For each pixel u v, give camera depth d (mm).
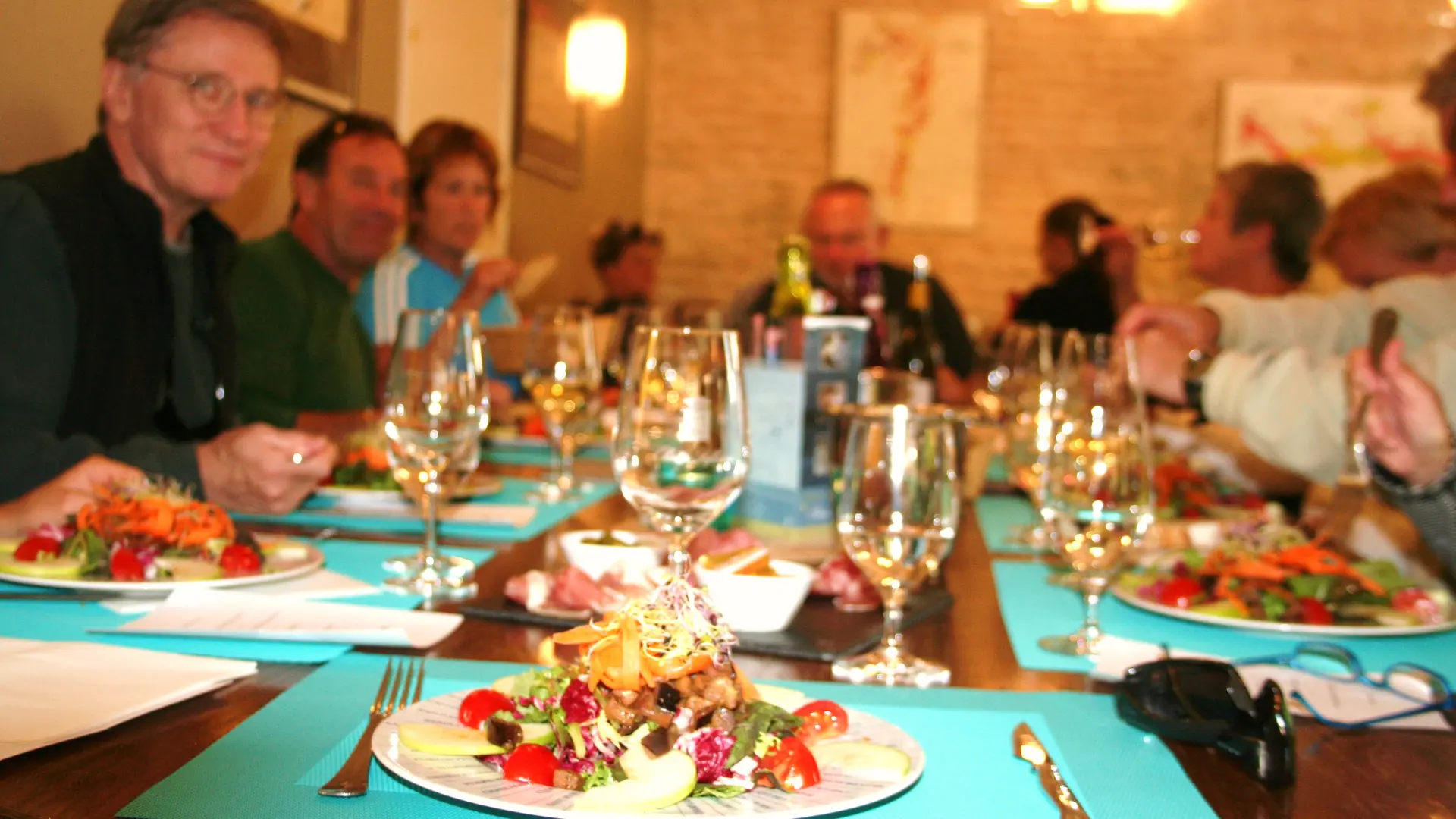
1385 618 1137
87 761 668
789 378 1570
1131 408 1078
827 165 6984
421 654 932
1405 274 3066
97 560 1069
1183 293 6582
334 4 3203
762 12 6961
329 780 634
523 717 634
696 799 580
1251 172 3760
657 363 930
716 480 929
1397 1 6602
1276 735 717
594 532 1236
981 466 2172
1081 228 4738
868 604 1190
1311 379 1721
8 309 1729
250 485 1507
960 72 6824
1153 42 6754
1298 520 1800
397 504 1670
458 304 3135
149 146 1985
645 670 607
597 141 6020
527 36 4824
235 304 2678
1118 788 688
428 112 3955
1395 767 759
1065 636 1085
